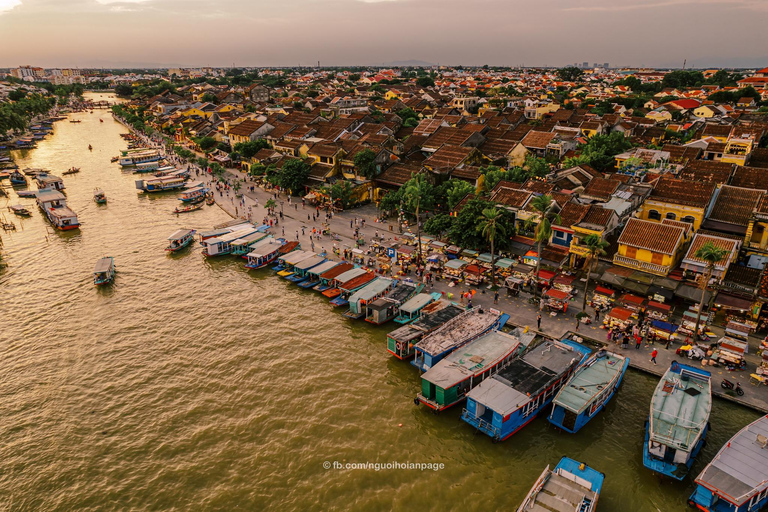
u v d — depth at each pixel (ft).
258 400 166.09
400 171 364.58
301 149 435.53
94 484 135.23
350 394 167.73
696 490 119.96
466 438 146.82
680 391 145.18
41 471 140.05
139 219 357.82
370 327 208.44
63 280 260.01
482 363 162.30
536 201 213.46
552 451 140.67
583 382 151.94
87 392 172.55
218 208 378.12
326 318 217.15
